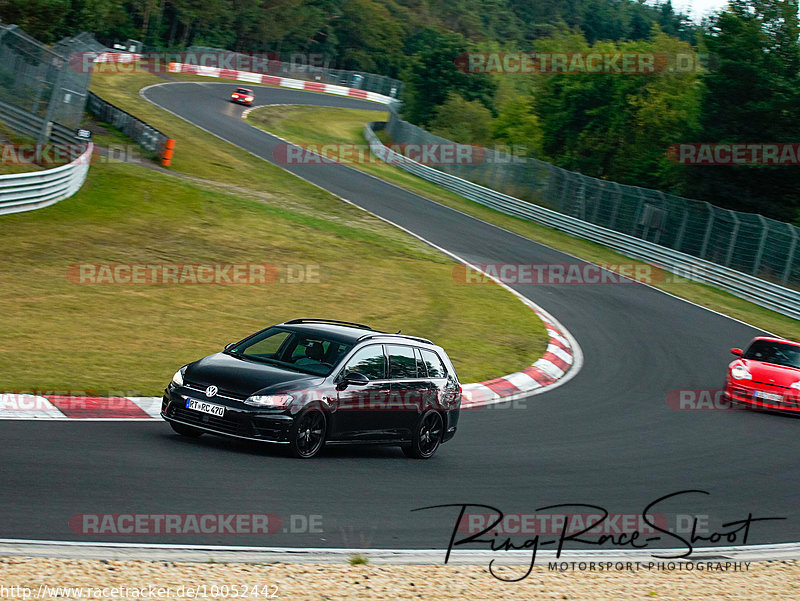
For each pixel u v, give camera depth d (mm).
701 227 87250
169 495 17797
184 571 13812
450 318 51969
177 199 73688
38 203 59375
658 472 27328
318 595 13492
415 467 24422
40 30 128375
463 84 190750
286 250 64062
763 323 67438
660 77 133250
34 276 45312
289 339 24906
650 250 87500
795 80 103000
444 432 26719
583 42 152875
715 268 80500
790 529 22500
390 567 15367
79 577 12984
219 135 121500
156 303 44375
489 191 108188
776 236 78562
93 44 85250
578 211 102562
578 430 32719
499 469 25297
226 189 84562
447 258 73000
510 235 90188
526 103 165375
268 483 19797
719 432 35344
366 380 23375
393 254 70375
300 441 22562
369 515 18641
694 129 107688
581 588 15523
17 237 52312
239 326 42344
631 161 128875
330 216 82812
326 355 24266
